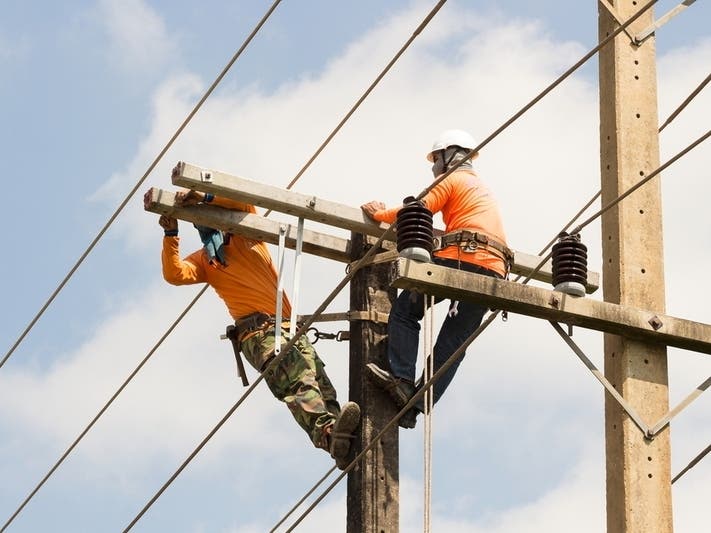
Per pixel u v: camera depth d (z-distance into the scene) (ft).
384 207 69.26
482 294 57.26
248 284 71.00
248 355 70.59
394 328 66.80
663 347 59.06
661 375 58.65
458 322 66.59
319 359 70.13
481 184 68.03
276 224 70.64
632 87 61.67
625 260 59.47
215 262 71.15
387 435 66.74
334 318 69.36
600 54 62.75
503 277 66.59
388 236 68.90
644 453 57.11
